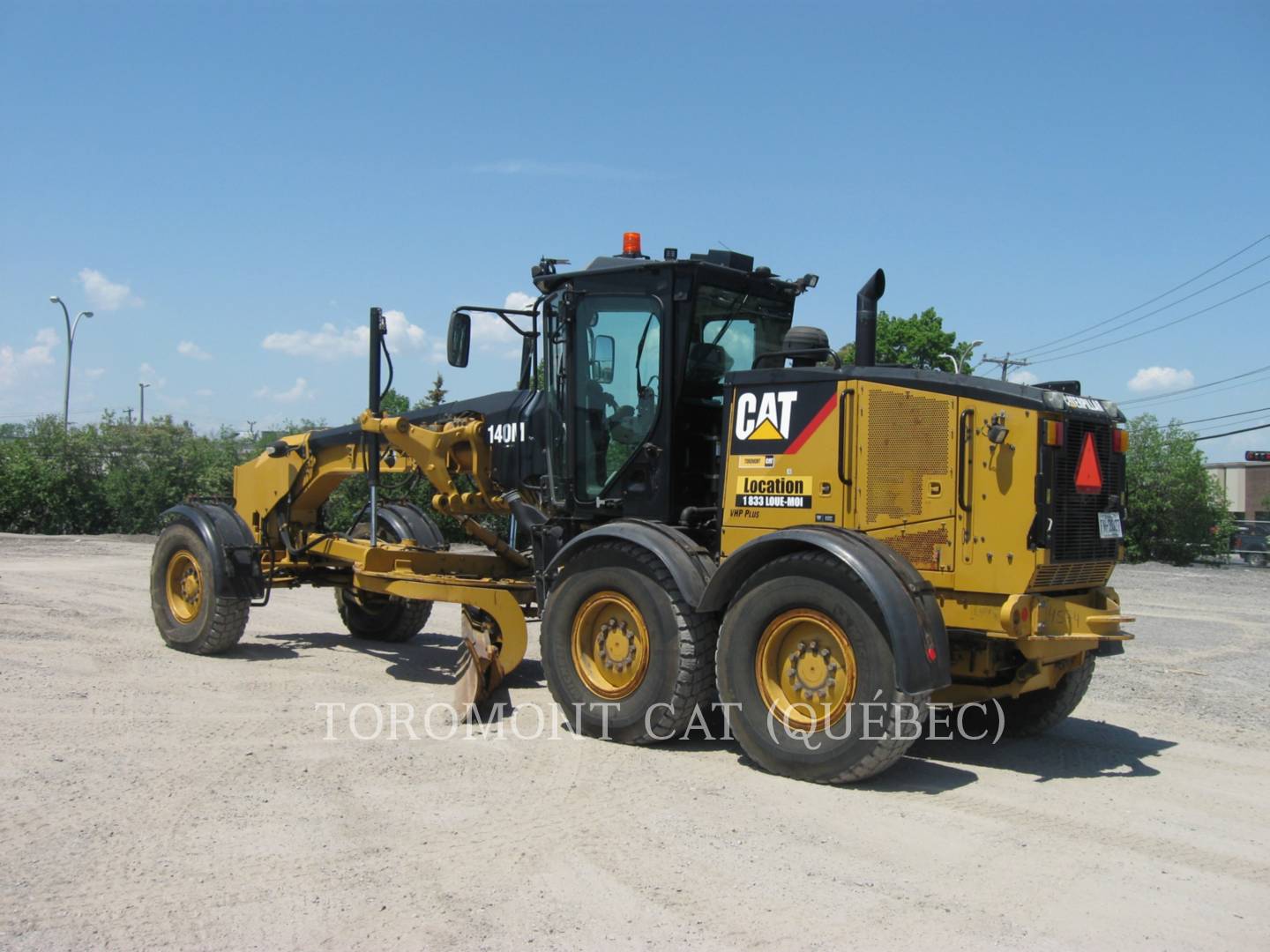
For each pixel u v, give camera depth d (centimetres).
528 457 805
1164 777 594
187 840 448
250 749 596
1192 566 2641
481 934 363
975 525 565
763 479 633
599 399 722
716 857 443
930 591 551
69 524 2800
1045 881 428
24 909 377
